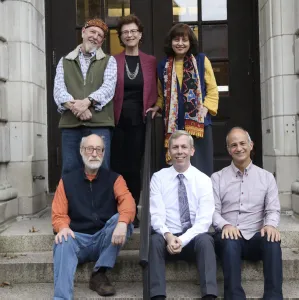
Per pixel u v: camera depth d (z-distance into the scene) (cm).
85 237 313
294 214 410
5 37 409
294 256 342
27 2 421
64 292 287
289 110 419
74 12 494
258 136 484
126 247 362
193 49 366
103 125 346
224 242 300
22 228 384
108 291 305
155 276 286
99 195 320
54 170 489
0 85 402
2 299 306
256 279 333
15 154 413
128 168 383
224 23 493
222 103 493
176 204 320
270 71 429
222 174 333
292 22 420
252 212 322
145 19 497
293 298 302
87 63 355
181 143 316
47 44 491
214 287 284
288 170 418
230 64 492
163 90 375
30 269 338
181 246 295
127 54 377
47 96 487
